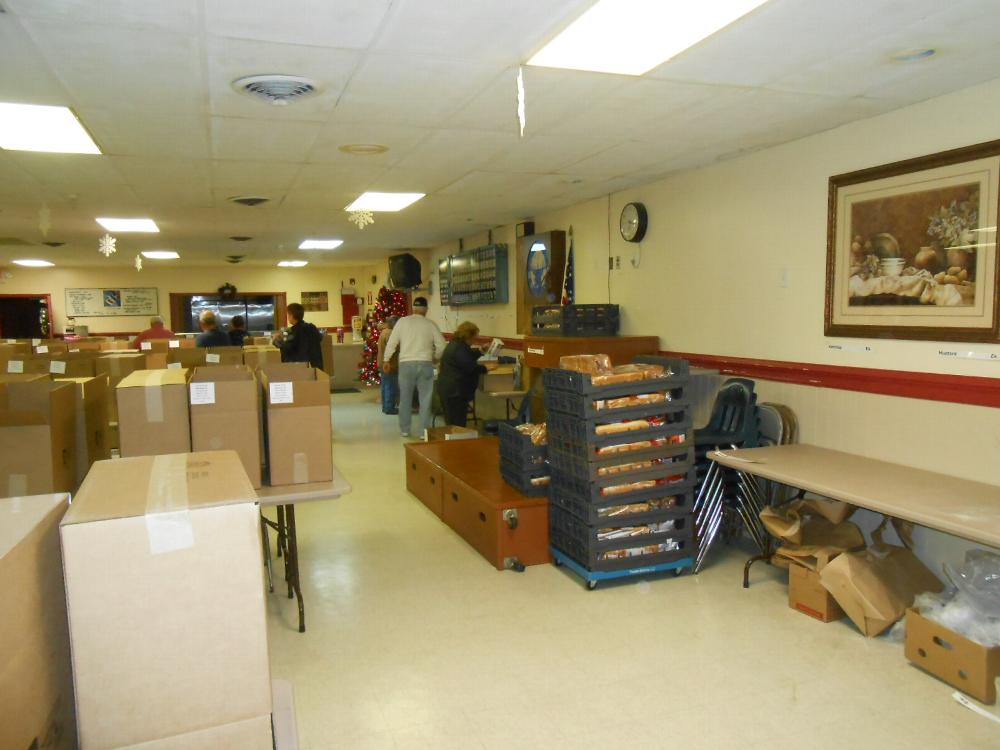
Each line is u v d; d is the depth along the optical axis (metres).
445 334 10.59
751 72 2.92
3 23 2.29
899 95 3.26
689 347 5.10
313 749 2.35
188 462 1.48
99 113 3.34
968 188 3.12
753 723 2.47
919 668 2.82
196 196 5.68
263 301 14.92
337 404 10.07
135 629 1.15
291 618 3.32
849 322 3.75
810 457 3.64
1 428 2.48
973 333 3.12
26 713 1.04
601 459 3.51
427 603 3.47
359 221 6.70
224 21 2.31
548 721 2.49
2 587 0.98
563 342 5.47
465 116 3.52
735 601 3.47
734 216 4.59
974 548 3.19
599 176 5.18
